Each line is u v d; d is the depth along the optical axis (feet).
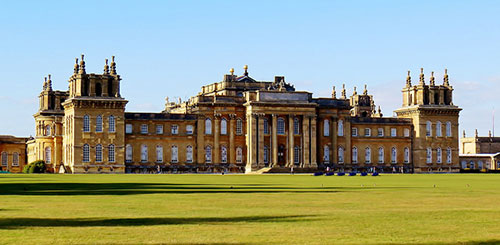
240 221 111.55
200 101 469.16
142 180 280.72
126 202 148.36
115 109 441.27
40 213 123.13
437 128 515.50
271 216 118.83
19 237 93.20
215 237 93.35
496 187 221.46
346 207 137.18
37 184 235.40
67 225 105.70
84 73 437.17
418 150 509.76
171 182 258.37
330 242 89.66
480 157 589.32
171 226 104.83
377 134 506.48
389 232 98.89
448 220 113.70
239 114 475.72
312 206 139.44
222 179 299.99
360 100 609.01
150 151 457.27
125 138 451.53
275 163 467.52
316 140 481.87
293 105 472.03
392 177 346.13
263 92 467.93
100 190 195.00
